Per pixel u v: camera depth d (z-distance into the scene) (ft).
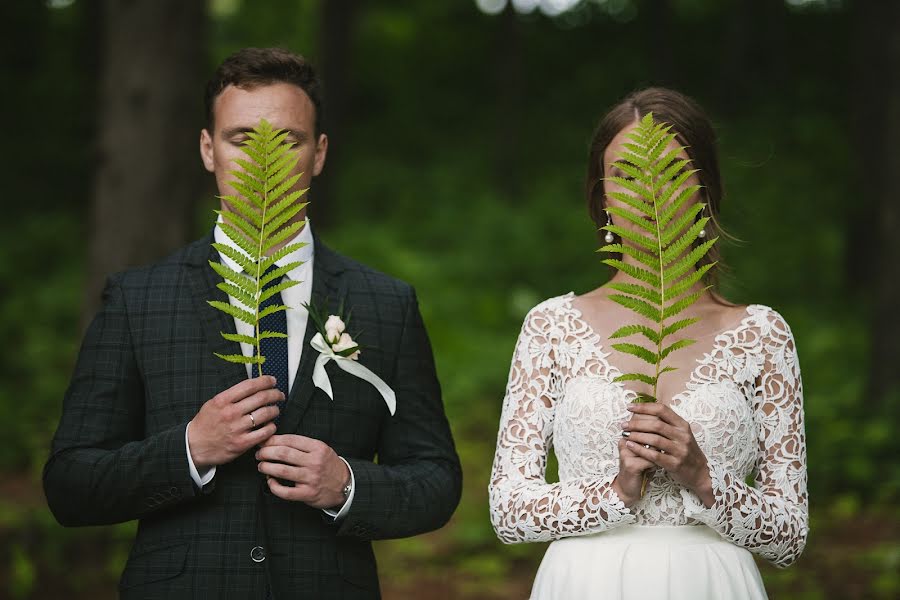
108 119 22.30
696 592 8.20
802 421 8.70
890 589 17.13
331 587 8.62
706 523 8.15
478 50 68.33
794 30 65.62
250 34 64.28
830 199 46.98
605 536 8.45
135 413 8.86
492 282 41.98
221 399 8.12
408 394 9.23
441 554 20.36
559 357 8.81
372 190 53.42
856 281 39.60
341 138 48.96
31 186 49.01
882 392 24.20
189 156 22.67
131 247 21.94
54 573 18.25
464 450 26.68
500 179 54.65
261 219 8.16
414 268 40.65
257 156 8.05
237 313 8.16
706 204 8.90
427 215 50.52
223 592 8.39
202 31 23.02
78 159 50.03
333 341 8.48
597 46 68.74
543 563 8.79
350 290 9.22
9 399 27.55
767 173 49.75
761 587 8.56
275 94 8.62
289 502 8.64
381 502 8.53
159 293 8.98
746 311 8.87
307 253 9.09
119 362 8.81
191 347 8.76
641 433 7.79
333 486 8.31
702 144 8.86
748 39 61.72
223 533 8.47
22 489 23.25
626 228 8.80
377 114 64.80
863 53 39.11
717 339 8.66
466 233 46.78
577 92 64.64
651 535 8.37
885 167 24.56
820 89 60.90
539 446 8.79
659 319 7.89
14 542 18.99
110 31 22.43
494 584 19.01
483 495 23.41
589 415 8.46
